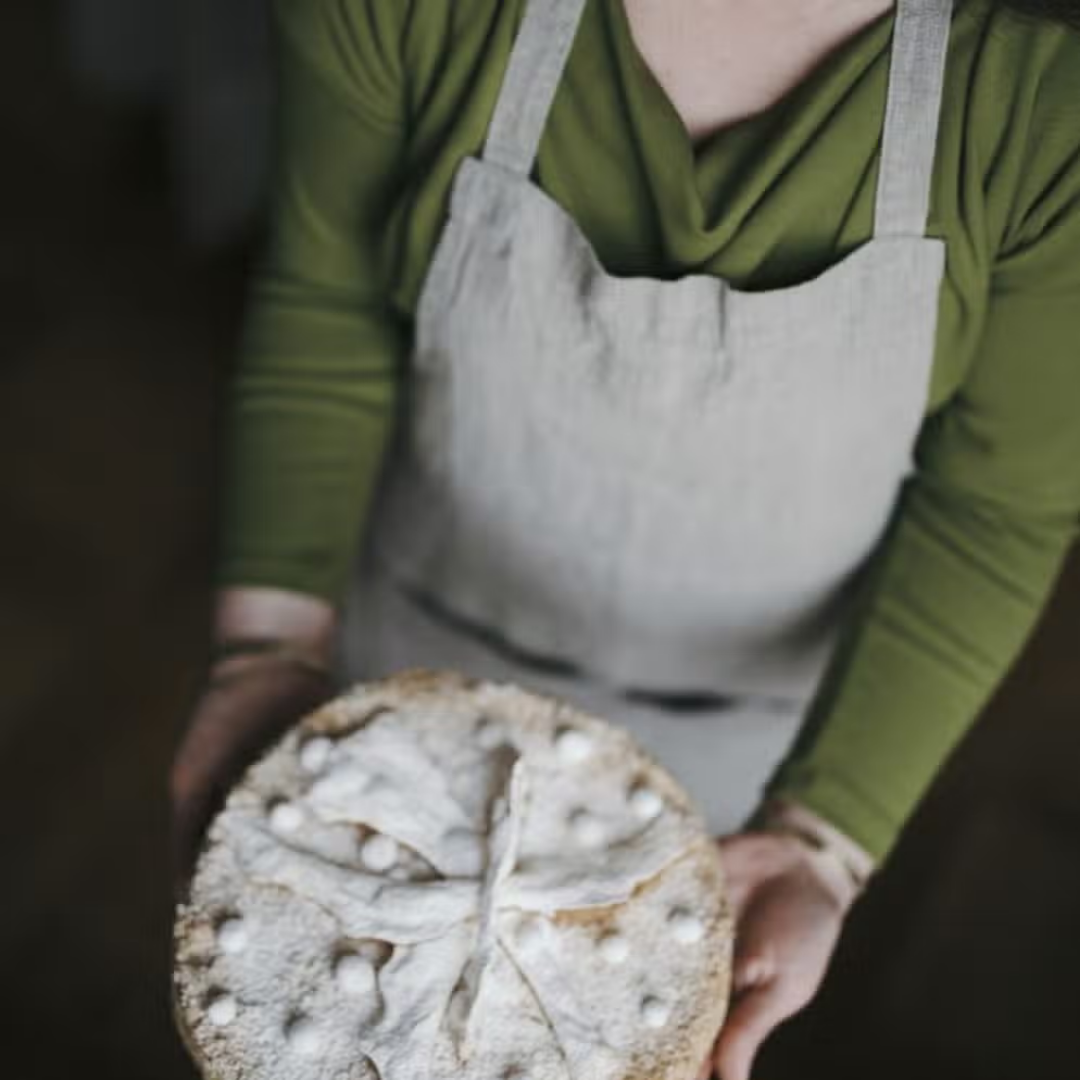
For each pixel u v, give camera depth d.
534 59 0.84
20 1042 1.72
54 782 1.92
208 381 2.33
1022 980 1.77
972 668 0.97
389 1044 0.84
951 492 0.97
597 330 0.91
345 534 1.10
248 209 2.44
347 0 0.87
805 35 0.80
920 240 0.83
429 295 0.95
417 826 0.91
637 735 1.21
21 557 2.11
